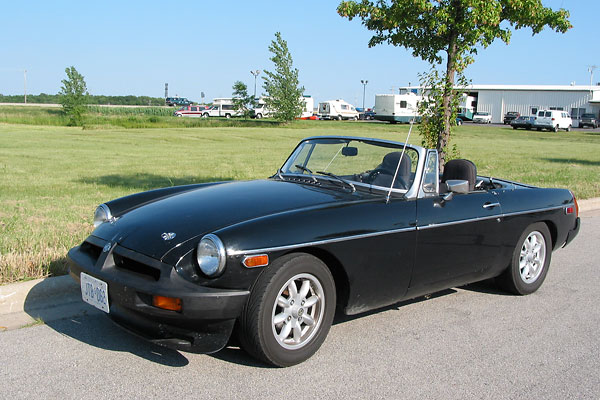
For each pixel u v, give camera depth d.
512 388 3.49
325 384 3.43
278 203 3.99
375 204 4.12
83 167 15.12
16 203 8.87
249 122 49.41
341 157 4.84
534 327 4.56
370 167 4.62
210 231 3.55
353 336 4.23
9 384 3.28
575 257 6.96
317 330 3.73
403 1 8.47
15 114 51.12
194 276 3.37
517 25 9.09
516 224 5.11
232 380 3.42
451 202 4.58
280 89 50.28
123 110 73.94
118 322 3.61
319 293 3.72
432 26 8.48
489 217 4.80
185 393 3.24
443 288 4.71
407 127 47.31
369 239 3.92
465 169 5.07
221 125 46.00
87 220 7.39
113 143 25.48
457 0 8.53
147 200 4.51
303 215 3.71
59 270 5.00
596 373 3.74
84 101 47.03
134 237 3.70
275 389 3.33
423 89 9.45
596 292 5.58
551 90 65.81
